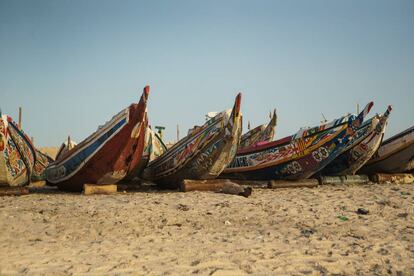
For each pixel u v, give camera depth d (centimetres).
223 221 859
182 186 1333
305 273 526
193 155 1361
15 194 1261
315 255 606
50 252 602
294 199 1161
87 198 1172
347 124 1367
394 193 1278
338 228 795
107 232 744
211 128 1323
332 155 1413
